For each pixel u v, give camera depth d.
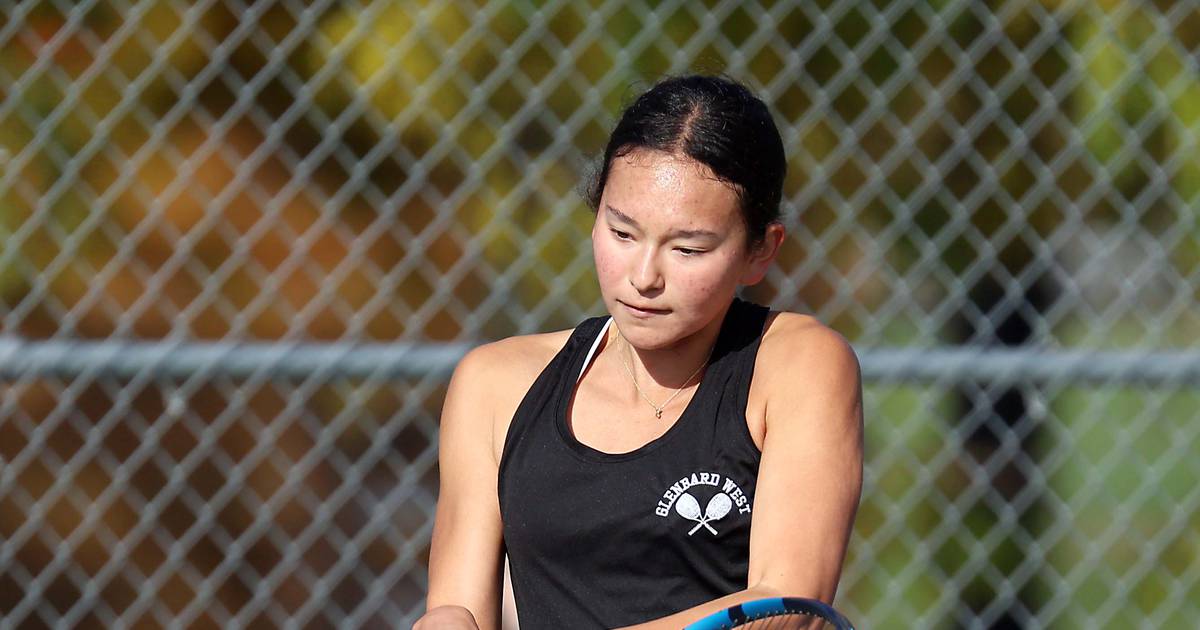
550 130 16.45
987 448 18.03
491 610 8.06
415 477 15.89
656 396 7.94
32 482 15.79
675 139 7.20
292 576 16.66
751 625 6.48
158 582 15.65
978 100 17.75
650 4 16.62
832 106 17.23
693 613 6.80
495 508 8.13
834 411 7.54
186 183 15.96
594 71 16.52
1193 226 17.80
